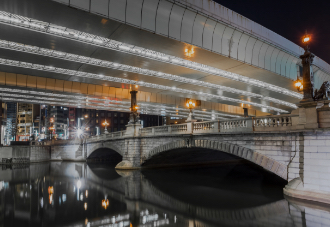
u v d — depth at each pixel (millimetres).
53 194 20391
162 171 33844
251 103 55531
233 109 68000
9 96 44250
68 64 28719
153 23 21562
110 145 42312
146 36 22375
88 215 14344
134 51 25484
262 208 14695
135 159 34812
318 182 14914
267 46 30547
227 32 26328
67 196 19547
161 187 22672
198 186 23000
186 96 47656
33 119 133875
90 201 17750
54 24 20031
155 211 14969
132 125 35875
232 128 20906
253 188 21672
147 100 49844
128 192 20672
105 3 18844
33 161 60500
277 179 27172
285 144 17062
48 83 38875
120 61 28219
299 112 16312
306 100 15812
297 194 15516
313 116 15477
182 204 16531
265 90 42719
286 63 34750
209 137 23188
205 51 25641
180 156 34969
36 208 16109
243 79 36375
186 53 26281
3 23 19125
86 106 56750
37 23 19797
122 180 26938
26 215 14531
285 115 17156
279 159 17312
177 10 22328
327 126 14938
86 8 18047
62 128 121438
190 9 22672
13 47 23812
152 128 32438
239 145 20203
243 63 29219
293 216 12766
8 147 58438
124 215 14227
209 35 25328
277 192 19578
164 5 21547
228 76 34312
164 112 66812
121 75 33281
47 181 27516
